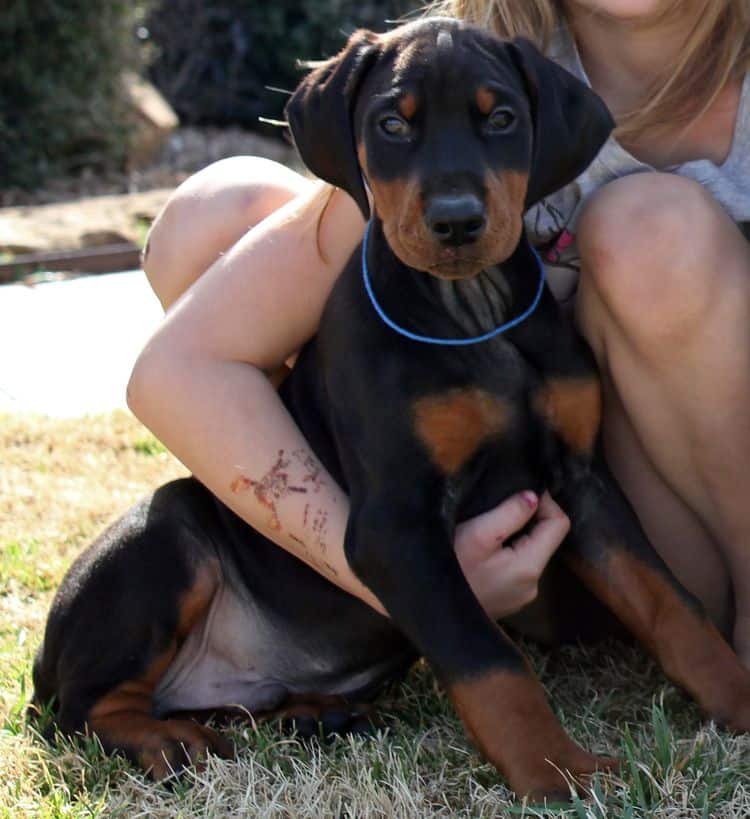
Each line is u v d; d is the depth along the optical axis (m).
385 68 1.17
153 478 1.74
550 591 1.32
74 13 3.81
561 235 1.32
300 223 1.30
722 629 1.34
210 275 1.32
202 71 4.63
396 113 1.15
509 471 1.23
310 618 1.29
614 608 1.24
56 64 3.85
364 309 1.21
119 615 1.25
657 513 1.32
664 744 1.12
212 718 1.28
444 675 1.14
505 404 1.20
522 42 1.19
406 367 1.19
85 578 1.26
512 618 1.35
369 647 1.29
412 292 1.20
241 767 1.16
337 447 1.24
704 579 1.33
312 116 1.21
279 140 4.40
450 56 1.14
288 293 1.30
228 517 1.30
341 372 1.22
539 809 1.07
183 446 1.27
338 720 1.24
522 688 1.12
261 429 1.25
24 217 3.19
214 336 1.29
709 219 1.23
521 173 1.16
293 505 1.23
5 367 2.25
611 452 1.32
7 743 1.22
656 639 1.21
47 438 1.87
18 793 1.17
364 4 4.58
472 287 1.19
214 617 1.30
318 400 1.28
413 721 1.26
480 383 1.19
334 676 1.31
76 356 2.29
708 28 1.29
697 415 1.25
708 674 1.18
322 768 1.16
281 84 4.62
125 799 1.14
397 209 1.15
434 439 1.19
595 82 1.37
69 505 1.67
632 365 1.26
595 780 1.08
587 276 1.27
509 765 1.10
